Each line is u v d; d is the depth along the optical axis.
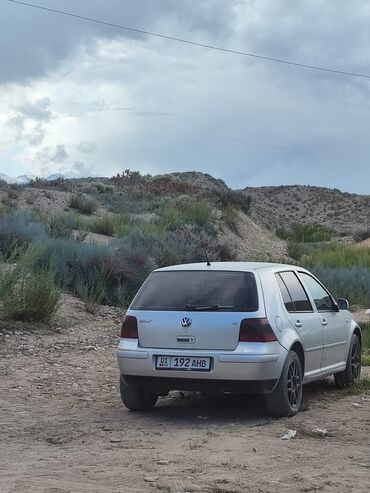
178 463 5.22
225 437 6.00
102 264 15.18
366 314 17.39
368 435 6.03
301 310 7.36
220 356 6.50
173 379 6.63
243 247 29.56
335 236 56.91
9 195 31.47
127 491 4.58
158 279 7.09
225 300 6.70
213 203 34.19
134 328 6.85
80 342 11.13
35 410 7.10
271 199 105.25
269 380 6.52
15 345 10.42
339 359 8.07
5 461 5.33
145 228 24.27
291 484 4.71
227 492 4.55
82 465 5.20
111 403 7.52
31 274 12.56
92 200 33.12
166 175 48.34
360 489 4.60
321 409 7.16
